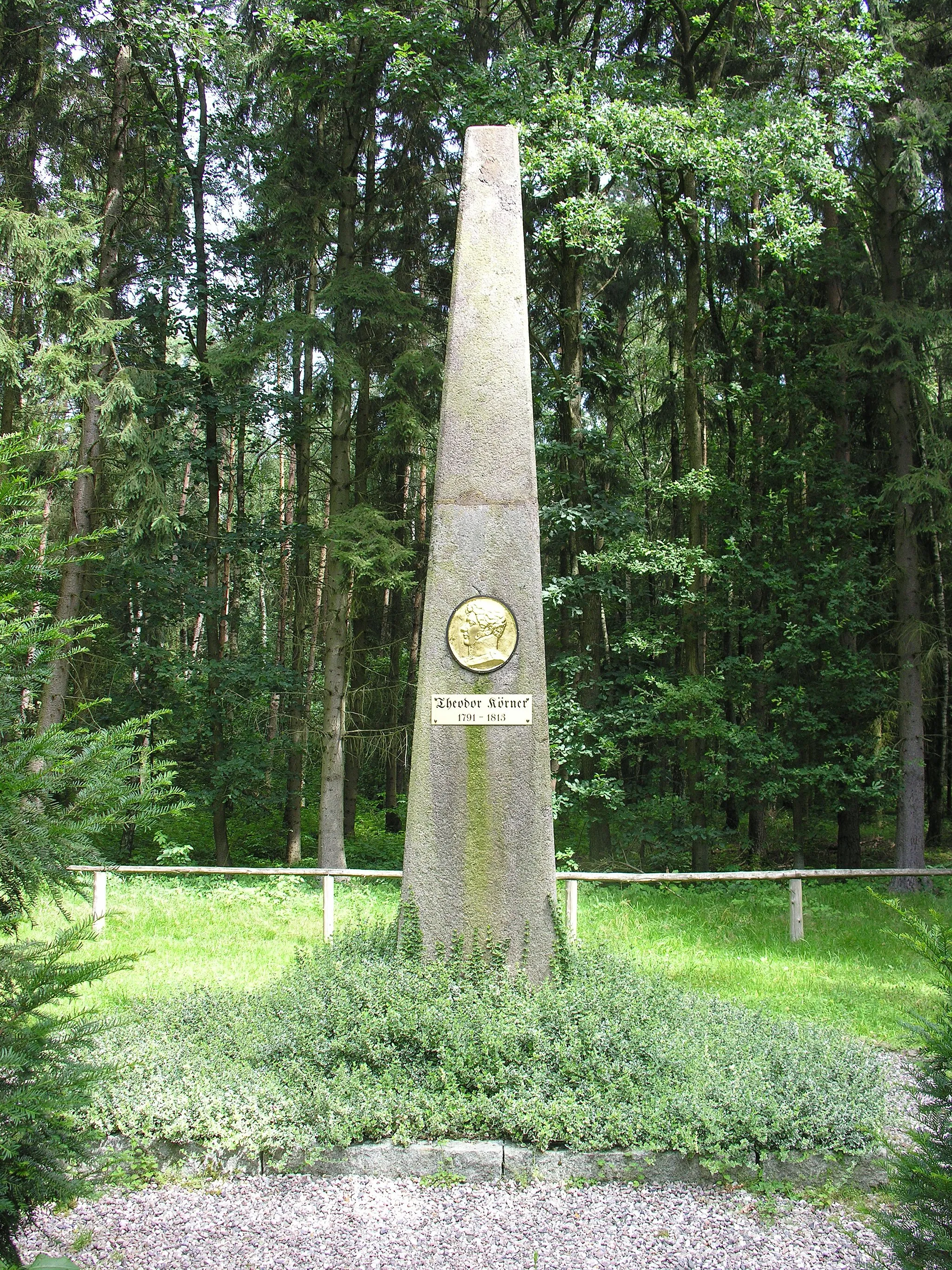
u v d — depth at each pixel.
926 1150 3.30
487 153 6.83
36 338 13.42
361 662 19.02
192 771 16.75
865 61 13.12
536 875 6.23
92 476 13.84
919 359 14.66
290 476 22.47
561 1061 5.18
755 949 9.88
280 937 10.16
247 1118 4.83
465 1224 4.30
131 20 14.05
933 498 13.85
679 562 14.28
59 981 3.09
